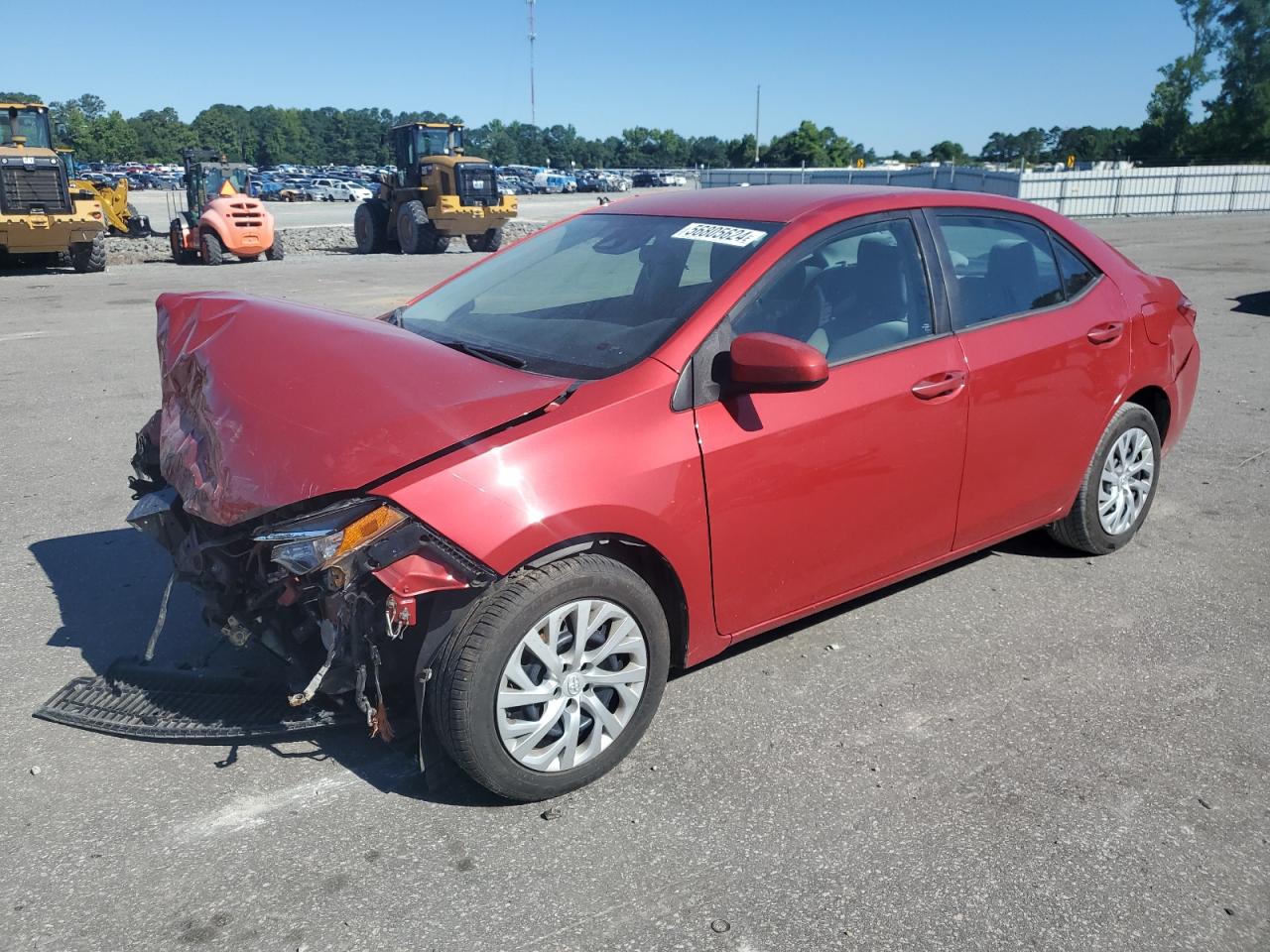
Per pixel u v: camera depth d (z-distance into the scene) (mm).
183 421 3244
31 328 11078
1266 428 6707
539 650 2686
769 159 94625
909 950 2297
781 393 3113
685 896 2451
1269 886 2512
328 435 2727
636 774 2934
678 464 2871
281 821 2711
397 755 3018
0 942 2281
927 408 3439
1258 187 36094
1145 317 4309
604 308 3342
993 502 3828
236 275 17859
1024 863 2582
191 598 4062
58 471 5789
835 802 2811
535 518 2596
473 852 2602
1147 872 2553
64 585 4199
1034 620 3934
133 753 3008
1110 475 4344
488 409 2762
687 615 3031
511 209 24672
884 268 3494
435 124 24422
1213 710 3303
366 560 2521
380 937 2314
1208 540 4754
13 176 18031
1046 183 33031
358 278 17016
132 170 95875
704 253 3379
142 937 2309
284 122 160500
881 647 3713
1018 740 3121
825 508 3242
